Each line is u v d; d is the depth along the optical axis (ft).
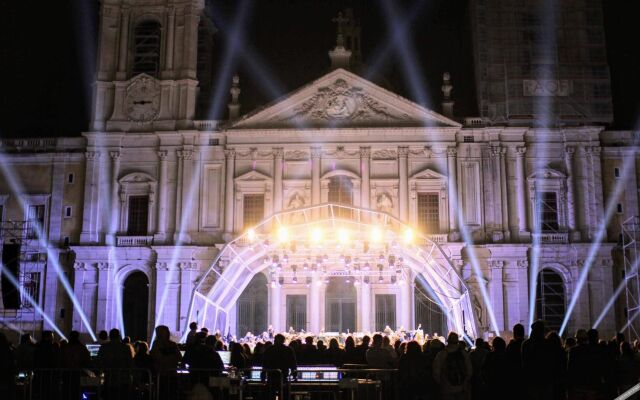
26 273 203.72
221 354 115.85
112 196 204.23
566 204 198.39
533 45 208.44
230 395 87.97
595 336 74.33
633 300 191.11
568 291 195.21
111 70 211.20
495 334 189.57
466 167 200.54
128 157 206.69
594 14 210.38
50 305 201.36
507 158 200.95
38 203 207.62
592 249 194.59
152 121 206.80
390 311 199.41
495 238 195.42
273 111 203.21
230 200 201.57
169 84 207.82
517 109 204.23
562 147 200.95
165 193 202.90
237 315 203.10
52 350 85.25
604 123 207.31
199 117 236.02
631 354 83.51
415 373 81.41
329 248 171.53
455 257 194.29
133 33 214.07
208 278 198.39
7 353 65.51
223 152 204.23
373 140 201.46
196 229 200.95
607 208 199.11
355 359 102.53
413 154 201.57
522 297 193.06
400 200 198.80
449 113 203.92
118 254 201.26
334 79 203.82
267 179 201.57
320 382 95.14
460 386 77.82
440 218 198.29
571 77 206.49
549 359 70.95
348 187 201.57
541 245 194.29
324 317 200.75
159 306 196.95
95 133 205.26
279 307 200.85
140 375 82.79
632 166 201.05
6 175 209.67
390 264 170.30
